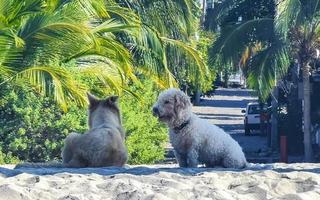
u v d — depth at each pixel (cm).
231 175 976
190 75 2672
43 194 760
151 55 2422
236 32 3192
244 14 3334
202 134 1243
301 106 3659
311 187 823
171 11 2816
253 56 3234
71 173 1020
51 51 1891
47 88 1878
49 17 1855
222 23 3341
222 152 1246
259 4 3309
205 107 6162
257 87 3256
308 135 3294
